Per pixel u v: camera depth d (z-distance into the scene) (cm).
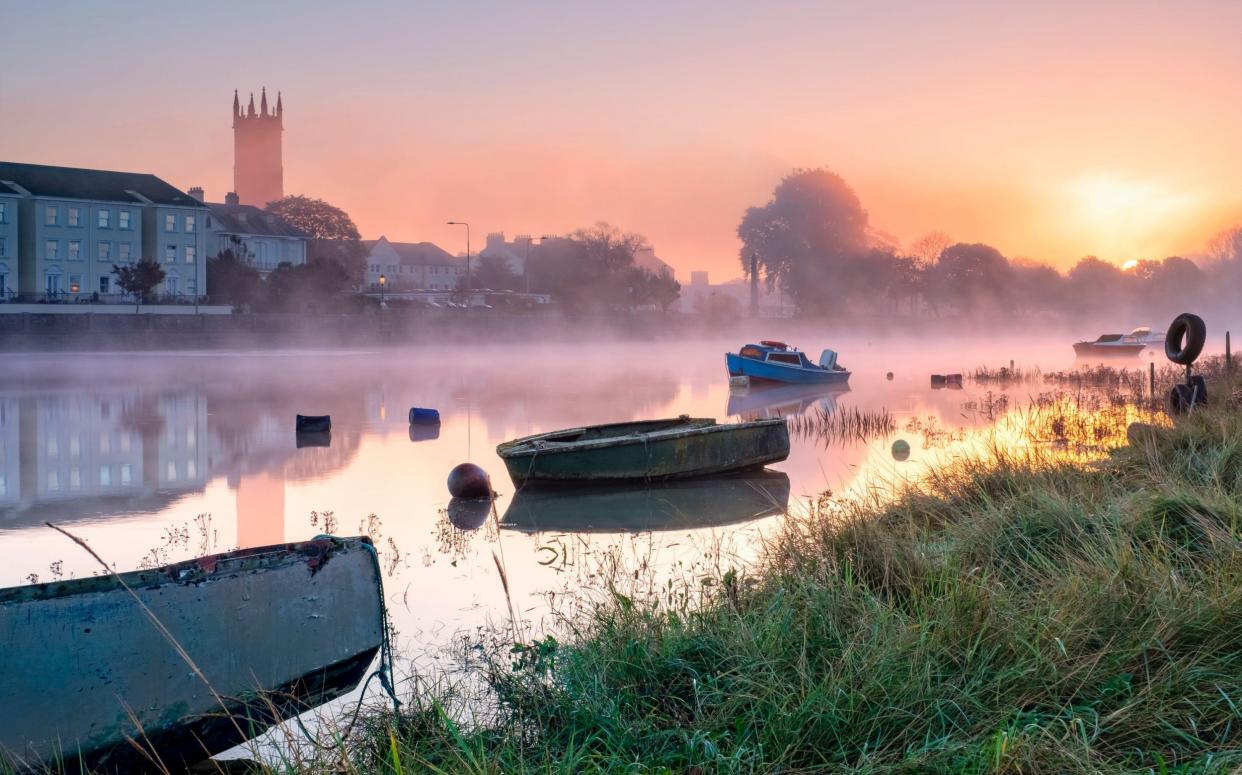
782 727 442
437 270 14000
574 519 1296
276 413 2716
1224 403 1523
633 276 10406
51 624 490
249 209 9219
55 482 1655
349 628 579
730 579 695
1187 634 475
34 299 6228
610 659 559
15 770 475
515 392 3441
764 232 12669
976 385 3850
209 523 1312
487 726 541
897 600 614
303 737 557
